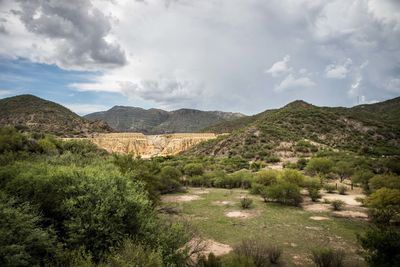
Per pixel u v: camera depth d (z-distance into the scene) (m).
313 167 58.16
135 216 14.07
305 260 19.05
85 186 14.43
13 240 10.29
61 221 13.40
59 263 10.55
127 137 130.88
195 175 58.28
